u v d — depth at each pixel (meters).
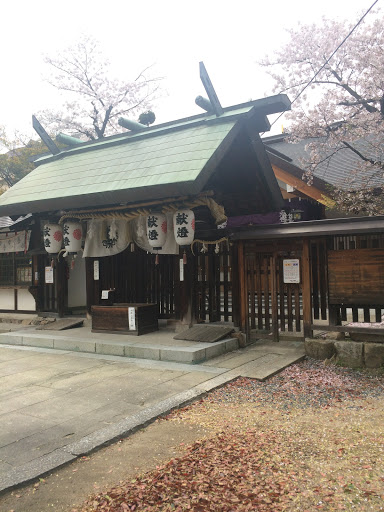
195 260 10.09
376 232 7.34
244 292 9.20
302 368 7.43
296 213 14.74
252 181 10.77
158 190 7.67
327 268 7.97
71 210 10.97
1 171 25.41
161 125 10.85
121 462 4.00
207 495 3.30
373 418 4.96
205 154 8.02
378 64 12.81
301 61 14.59
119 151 10.53
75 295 13.77
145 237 10.23
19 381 7.02
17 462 3.97
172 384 6.48
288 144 19.27
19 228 13.61
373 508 3.10
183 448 4.25
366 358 7.31
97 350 9.20
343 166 15.73
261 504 3.18
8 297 14.94
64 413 5.34
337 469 3.70
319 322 10.00
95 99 24.97
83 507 3.24
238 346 9.12
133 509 3.15
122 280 12.05
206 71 9.21
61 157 12.38
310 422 4.91
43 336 10.36
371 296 7.50
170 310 11.22
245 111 8.91
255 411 5.36
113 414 5.26
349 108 14.08
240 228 8.86
